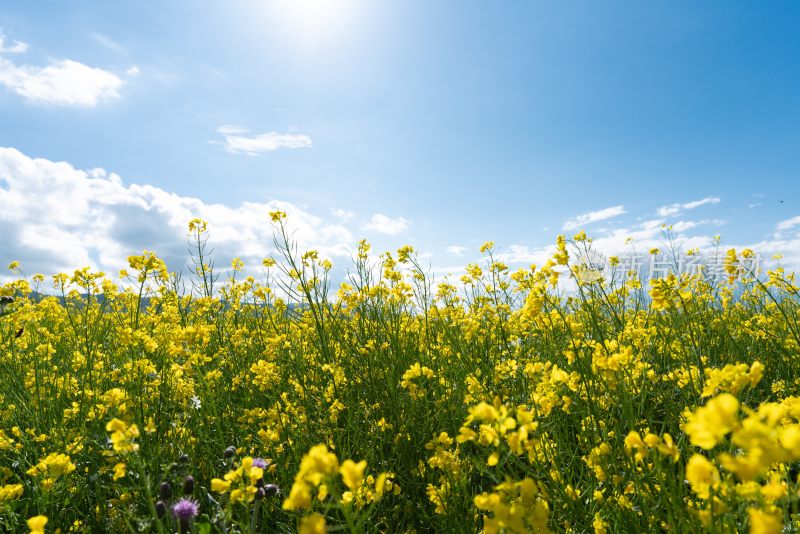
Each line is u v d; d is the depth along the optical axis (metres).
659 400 2.97
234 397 4.19
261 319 5.95
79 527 2.48
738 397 1.77
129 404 3.00
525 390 3.10
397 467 3.04
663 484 1.76
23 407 3.67
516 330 4.53
